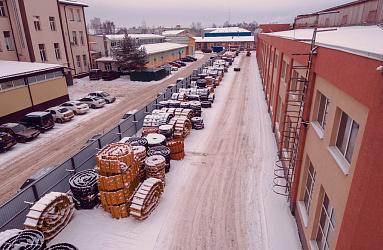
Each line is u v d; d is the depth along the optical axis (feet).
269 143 66.18
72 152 63.93
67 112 84.94
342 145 26.27
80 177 44.11
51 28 130.11
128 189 40.52
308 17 86.02
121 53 155.74
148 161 47.09
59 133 75.97
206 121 82.53
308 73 35.47
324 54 29.53
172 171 53.47
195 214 41.16
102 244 35.96
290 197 42.24
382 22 39.17
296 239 36.14
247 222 39.37
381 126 15.96
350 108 22.94
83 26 161.99
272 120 75.61
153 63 183.42
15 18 113.19
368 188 17.20
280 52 67.62
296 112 46.73
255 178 50.65
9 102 82.79
